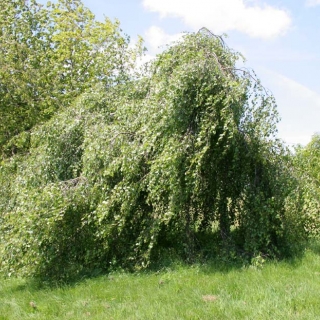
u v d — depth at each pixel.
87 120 7.79
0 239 7.24
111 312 4.91
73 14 14.89
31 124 13.31
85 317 4.83
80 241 6.81
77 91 13.70
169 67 6.99
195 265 6.61
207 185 7.08
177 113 6.16
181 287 5.66
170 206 6.25
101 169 6.63
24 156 9.28
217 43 7.09
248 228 6.75
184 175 6.29
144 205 6.92
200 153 6.05
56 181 7.25
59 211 6.24
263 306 4.62
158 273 6.55
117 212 6.58
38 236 6.17
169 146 6.12
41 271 6.43
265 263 6.46
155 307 4.90
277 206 6.78
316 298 4.77
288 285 5.37
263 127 6.54
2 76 12.42
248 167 6.80
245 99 6.44
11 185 8.56
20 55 13.09
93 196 6.53
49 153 7.78
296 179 6.90
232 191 7.21
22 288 6.52
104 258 6.98
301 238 7.55
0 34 13.80
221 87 6.27
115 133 6.79
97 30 15.13
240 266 6.50
